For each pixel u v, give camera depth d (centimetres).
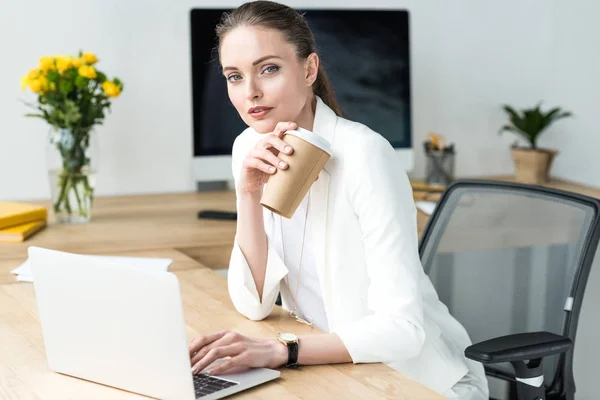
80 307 123
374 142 150
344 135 152
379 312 141
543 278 174
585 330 294
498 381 256
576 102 325
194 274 191
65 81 238
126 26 285
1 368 132
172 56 292
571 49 326
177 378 116
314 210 153
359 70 285
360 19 283
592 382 297
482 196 189
